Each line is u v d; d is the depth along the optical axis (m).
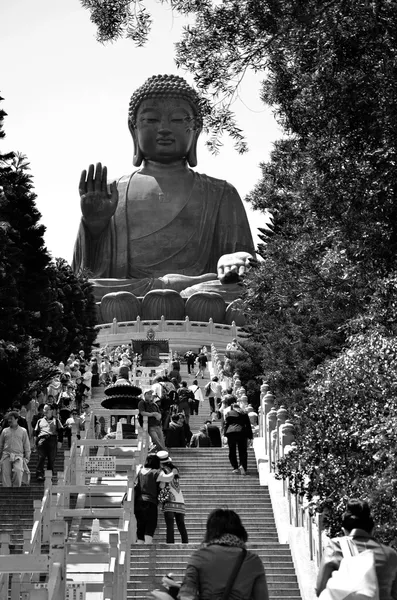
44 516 20.20
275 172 28.72
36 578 16.66
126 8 18.38
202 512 24.88
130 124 94.75
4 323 38.62
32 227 46.66
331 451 16.59
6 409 37.22
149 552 20.38
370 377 16.56
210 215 92.88
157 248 91.25
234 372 49.12
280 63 18.77
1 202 41.72
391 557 10.06
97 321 78.75
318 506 16.59
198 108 18.66
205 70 18.02
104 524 23.36
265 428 30.77
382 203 17.92
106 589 14.28
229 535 9.83
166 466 21.50
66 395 35.69
